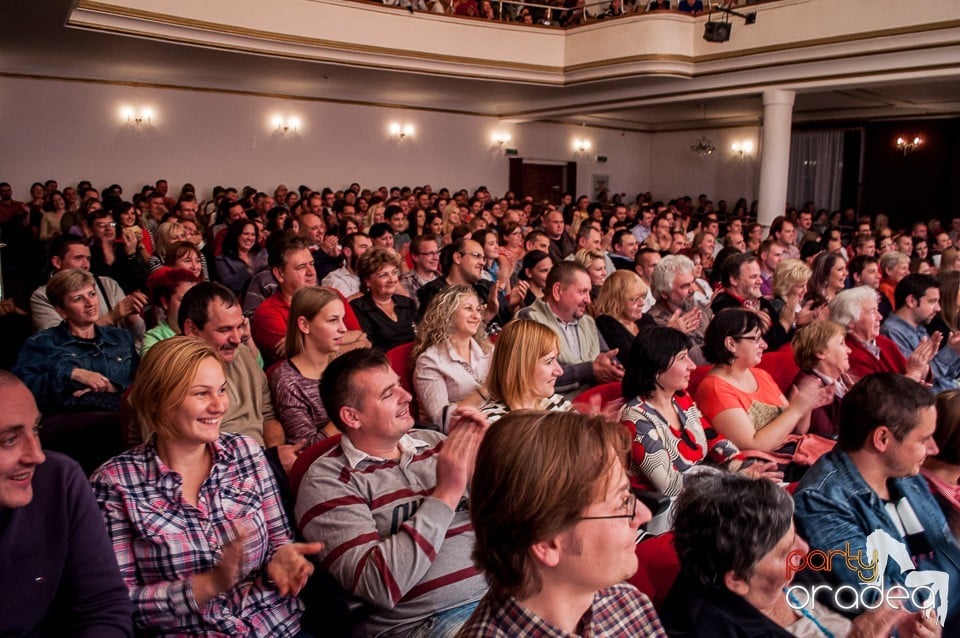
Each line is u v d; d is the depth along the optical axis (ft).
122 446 6.95
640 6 31.30
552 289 11.31
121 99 35.06
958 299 13.48
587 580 3.06
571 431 3.07
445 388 9.06
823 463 5.90
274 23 28.14
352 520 5.43
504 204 33.40
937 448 6.01
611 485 3.04
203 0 26.35
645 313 13.20
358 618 5.37
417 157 43.88
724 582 4.35
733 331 8.55
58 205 29.68
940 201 38.99
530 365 7.64
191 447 5.29
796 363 9.29
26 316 11.98
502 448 3.07
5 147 32.63
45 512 4.23
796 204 44.88
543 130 48.37
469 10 33.22
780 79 28.73
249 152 38.70
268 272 14.08
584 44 33.37
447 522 5.21
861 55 26.05
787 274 13.25
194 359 5.16
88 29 24.23
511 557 3.05
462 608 5.49
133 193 35.96
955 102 37.45
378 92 39.93
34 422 3.90
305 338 8.52
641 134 52.95
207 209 36.11
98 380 8.88
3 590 4.04
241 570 5.11
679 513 4.66
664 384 7.50
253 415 8.26
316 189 40.93
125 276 17.03
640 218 30.14
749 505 4.36
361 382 5.73
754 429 8.40
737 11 29.27
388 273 12.65
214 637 4.99
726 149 48.85
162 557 4.97
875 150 41.16
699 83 31.71
